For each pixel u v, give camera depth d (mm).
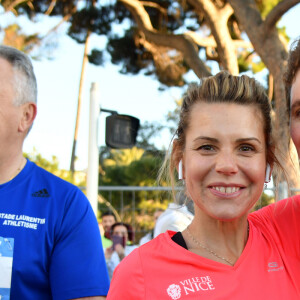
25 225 1676
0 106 1640
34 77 1766
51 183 1785
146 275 1310
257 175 1341
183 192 1645
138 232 5668
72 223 1727
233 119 1326
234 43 9609
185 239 1422
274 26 7500
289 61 1493
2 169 1733
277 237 1446
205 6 8648
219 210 1323
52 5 10570
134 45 11938
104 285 1708
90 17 11523
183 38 9117
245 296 1271
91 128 4578
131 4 9523
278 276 1339
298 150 1472
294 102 1434
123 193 5984
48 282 1699
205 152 1347
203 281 1281
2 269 1613
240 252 1383
